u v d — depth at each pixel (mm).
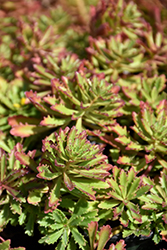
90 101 495
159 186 472
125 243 467
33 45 572
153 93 527
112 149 497
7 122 523
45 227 458
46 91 535
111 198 475
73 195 477
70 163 457
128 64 553
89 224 452
